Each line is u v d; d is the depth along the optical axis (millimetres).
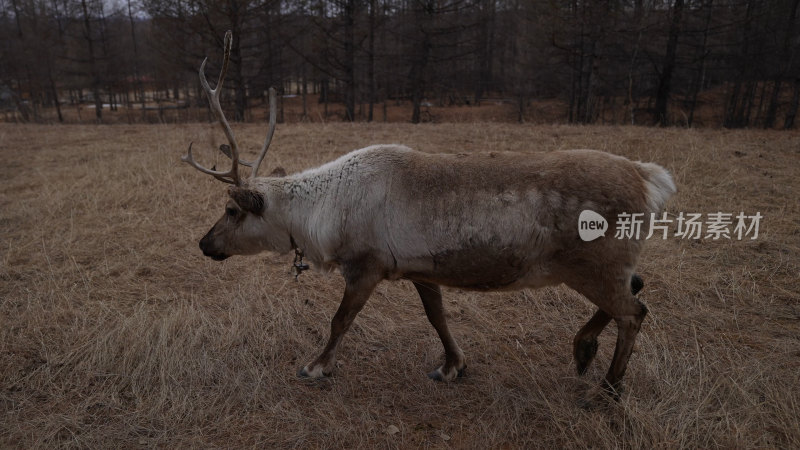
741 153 8680
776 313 4473
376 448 3227
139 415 3467
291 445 3254
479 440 3271
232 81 22359
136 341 4047
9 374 3811
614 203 3082
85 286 5109
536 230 3158
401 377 3934
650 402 3449
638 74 25125
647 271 5242
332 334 3834
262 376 3838
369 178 3533
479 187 3275
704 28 21719
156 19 20344
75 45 33406
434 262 3412
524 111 31406
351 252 3625
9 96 35125
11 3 39594
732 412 3326
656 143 9273
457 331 4516
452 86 35500
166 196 7508
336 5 22469
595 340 3713
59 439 3262
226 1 19156
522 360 4086
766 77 22641
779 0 20625
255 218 3953
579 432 3283
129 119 31062
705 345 4105
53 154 10297
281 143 10297
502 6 33781
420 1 22672
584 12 18828
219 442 3270
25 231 6504
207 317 4535
